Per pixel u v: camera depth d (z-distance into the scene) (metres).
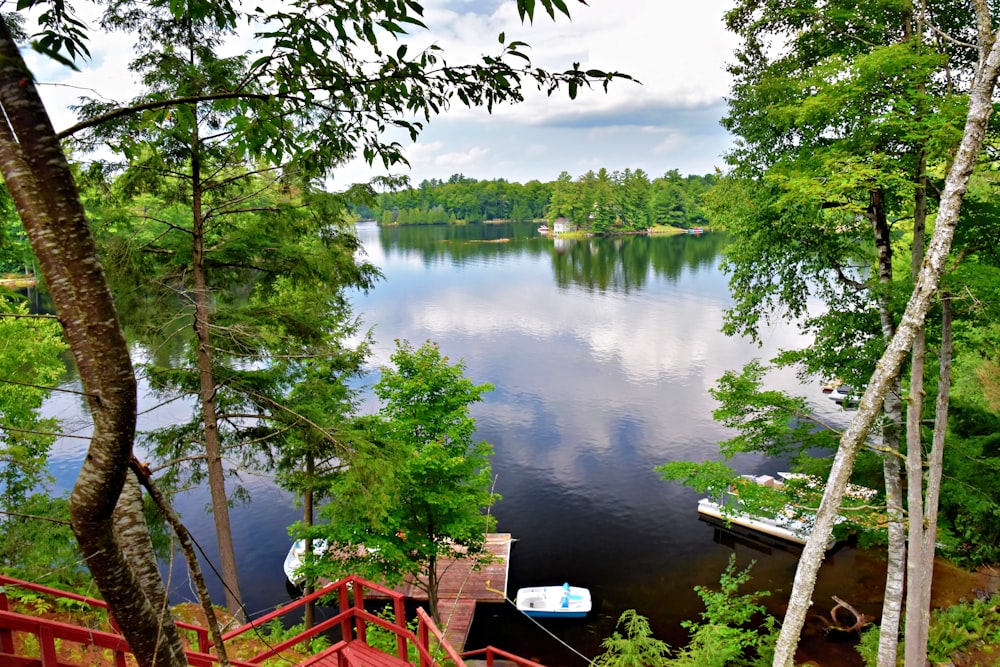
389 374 11.83
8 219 7.79
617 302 52.28
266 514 20.33
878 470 10.62
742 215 11.31
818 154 9.25
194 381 10.20
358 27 2.77
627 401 29.67
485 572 16.67
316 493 12.50
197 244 9.29
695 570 17.06
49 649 4.39
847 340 10.80
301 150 3.34
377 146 3.42
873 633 12.14
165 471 10.70
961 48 9.49
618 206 118.00
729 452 11.27
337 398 12.73
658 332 42.00
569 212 121.12
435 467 10.62
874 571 16.53
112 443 2.44
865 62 8.09
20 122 2.19
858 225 11.00
